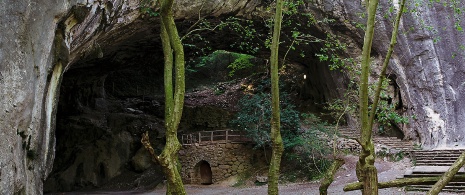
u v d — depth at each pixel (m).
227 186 17.20
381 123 18.50
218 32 17.36
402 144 17.16
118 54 18.52
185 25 15.68
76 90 23.19
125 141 20.64
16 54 5.52
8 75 5.32
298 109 22.69
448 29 16.19
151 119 22.03
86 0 8.20
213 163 18.17
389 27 16.89
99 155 20.19
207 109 20.92
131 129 21.08
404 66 17.31
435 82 16.61
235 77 28.67
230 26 16.34
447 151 14.87
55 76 7.94
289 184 15.56
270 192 5.50
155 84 28.09
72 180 19.66
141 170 19.89
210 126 20.62
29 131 6.25
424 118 17.02
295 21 16.70
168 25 5.01
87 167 19.92
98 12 10.36
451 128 16.12
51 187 19.52
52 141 8.21
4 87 5.24
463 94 16.00
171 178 4.59
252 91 24.98
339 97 19.42
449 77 16.30
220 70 29.34
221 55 29.38
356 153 16.27
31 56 5.98
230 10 14.99
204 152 18.45
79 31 9.96
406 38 16.89
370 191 4.30
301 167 16.41
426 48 16.59
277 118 5.57
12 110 5.45
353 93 13.40
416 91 17.23
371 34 4.77
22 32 5.62
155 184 18.42
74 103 23.03
